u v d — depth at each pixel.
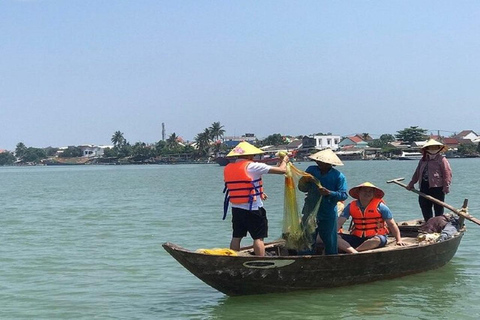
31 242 17.11
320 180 10.33
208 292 10.88
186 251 9.20
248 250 10.68
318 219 10.45
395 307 9.55
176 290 11.08
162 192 40.97
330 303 9.77
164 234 18.33
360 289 10.57
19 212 27.41
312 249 10.64
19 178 87.31
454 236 12.33
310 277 10.14
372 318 9.05
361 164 114.62
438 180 13.47
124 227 20.33
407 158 137.62
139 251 15.18
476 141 143.88
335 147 139.38
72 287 11.42
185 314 9.52
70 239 17.61
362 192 11.40
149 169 131.12
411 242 12.23
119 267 13.16
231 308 9.64
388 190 36.78
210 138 157.75
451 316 9.10
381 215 11.37
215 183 54.59
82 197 37.97
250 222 10.07
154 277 12.15
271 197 33.22
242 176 9.98
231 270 9.52
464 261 12.95
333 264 10.13
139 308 9.95
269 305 9.72
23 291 11.16
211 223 20.95
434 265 12.03
